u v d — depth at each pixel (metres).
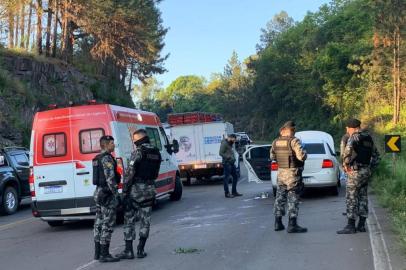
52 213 12.06
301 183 9.90
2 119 26.41
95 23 40.88
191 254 8.42
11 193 15.92
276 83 74.75
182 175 22.62
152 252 8.76
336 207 12.80
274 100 76.31
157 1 52.59
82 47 49.16
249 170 16.66
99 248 8.47
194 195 17.92
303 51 67.94
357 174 9.38
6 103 28.16
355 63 55.97
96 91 42.53
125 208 8.44
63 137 12.14
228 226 10.88
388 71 48.81
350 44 58.38
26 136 27.91
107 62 48.66
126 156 12.18
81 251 9.37
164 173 14.95
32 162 12.23
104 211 8.45
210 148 22.67
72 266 8.17
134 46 46.19
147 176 8.50
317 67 60.38
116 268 7.84
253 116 86.44
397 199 12.05
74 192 12.00
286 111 74.88
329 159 14.91
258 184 20.77
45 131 12.25
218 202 15.35
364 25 58.47
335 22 64.06
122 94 48.94
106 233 8.38
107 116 12.07
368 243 8.55
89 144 12.05
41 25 38.38
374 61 48.56
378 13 47.00
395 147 15.88
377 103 52.12
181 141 22.80
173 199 16.27
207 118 23.00
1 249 10.16
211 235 9.96
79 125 12.11
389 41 47.09
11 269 8.24
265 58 76.25
